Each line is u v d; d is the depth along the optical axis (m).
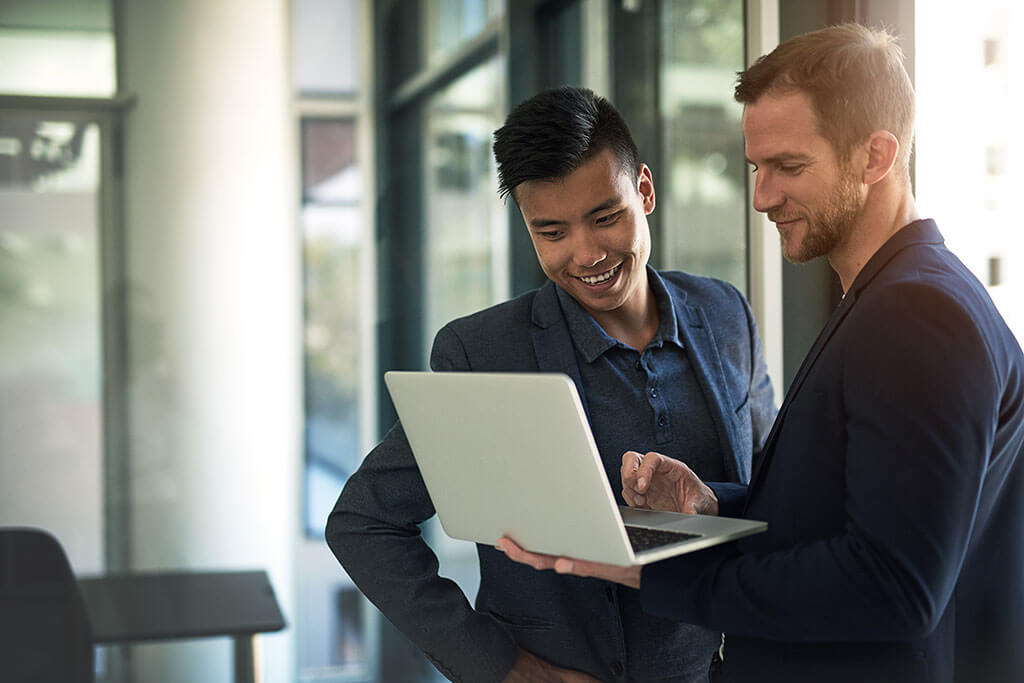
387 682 2.30
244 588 2.19
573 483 0.91
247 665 2.19
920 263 0.94
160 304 2.11
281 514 2.21
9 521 2.03
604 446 1.25
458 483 1.04
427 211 2.34
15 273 2.02
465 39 2.34
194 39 2.12
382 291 2.30
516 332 1.30
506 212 2.40
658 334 1.29
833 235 1.00
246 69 2.17
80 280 2.06
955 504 0.85
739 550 1.04
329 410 2.26
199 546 2.15
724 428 1.28
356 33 2.26
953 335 0.86
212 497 2.16
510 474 0.97
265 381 2.20
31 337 2.04
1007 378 0.91
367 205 2.29
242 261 2.17
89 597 2.08
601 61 2.37
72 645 2.07
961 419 0.85
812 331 1.79
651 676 1.26
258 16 2.17
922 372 0.86
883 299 0.90
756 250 1.84
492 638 1.23
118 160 2.08
